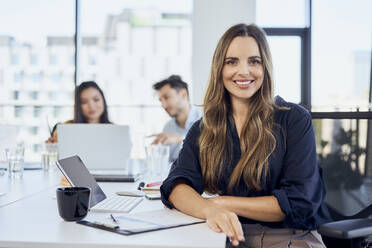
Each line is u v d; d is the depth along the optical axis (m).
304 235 1.42
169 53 15.06
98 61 15.14
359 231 1.16
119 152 2.39
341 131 1.70
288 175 1.46
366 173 1.59
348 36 3.99
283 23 4.34
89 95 3.42
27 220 1.26
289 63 4.37
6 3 7.12
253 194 1.52
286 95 4.37
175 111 3.66
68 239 1.05
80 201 1.22
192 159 1.57
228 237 1.19
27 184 2.01
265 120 1.52
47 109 5.86
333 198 1.68
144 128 6.88
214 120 1.57
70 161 1.57
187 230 1.15
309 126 1.53
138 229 1.12
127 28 15.12
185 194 1.38
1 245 1.04
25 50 10.93
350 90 3.97
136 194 1.71
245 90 1.52
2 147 2.39
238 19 4.22
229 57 1.53
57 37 11.36
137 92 15.15
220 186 1.56
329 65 4.18
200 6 4.25
